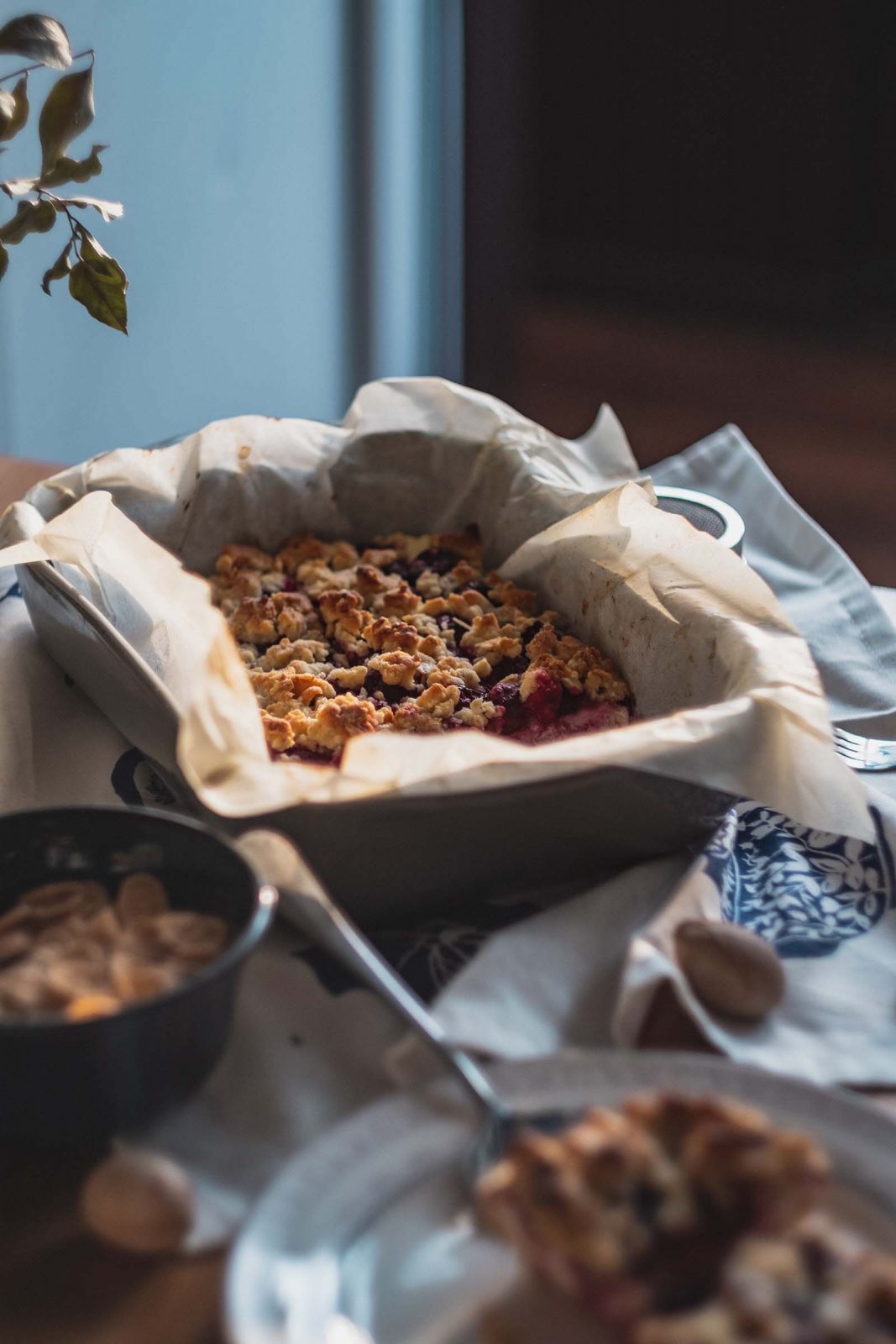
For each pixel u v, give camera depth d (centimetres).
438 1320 61
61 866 74
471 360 293
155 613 93
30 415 215
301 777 78
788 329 273
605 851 84
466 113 271
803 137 255
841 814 82
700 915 79
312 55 243
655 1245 58
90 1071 65
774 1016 76
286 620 111
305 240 254
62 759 95
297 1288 60
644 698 100
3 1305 63
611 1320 57
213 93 226
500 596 113
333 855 79
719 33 252
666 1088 67
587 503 111
